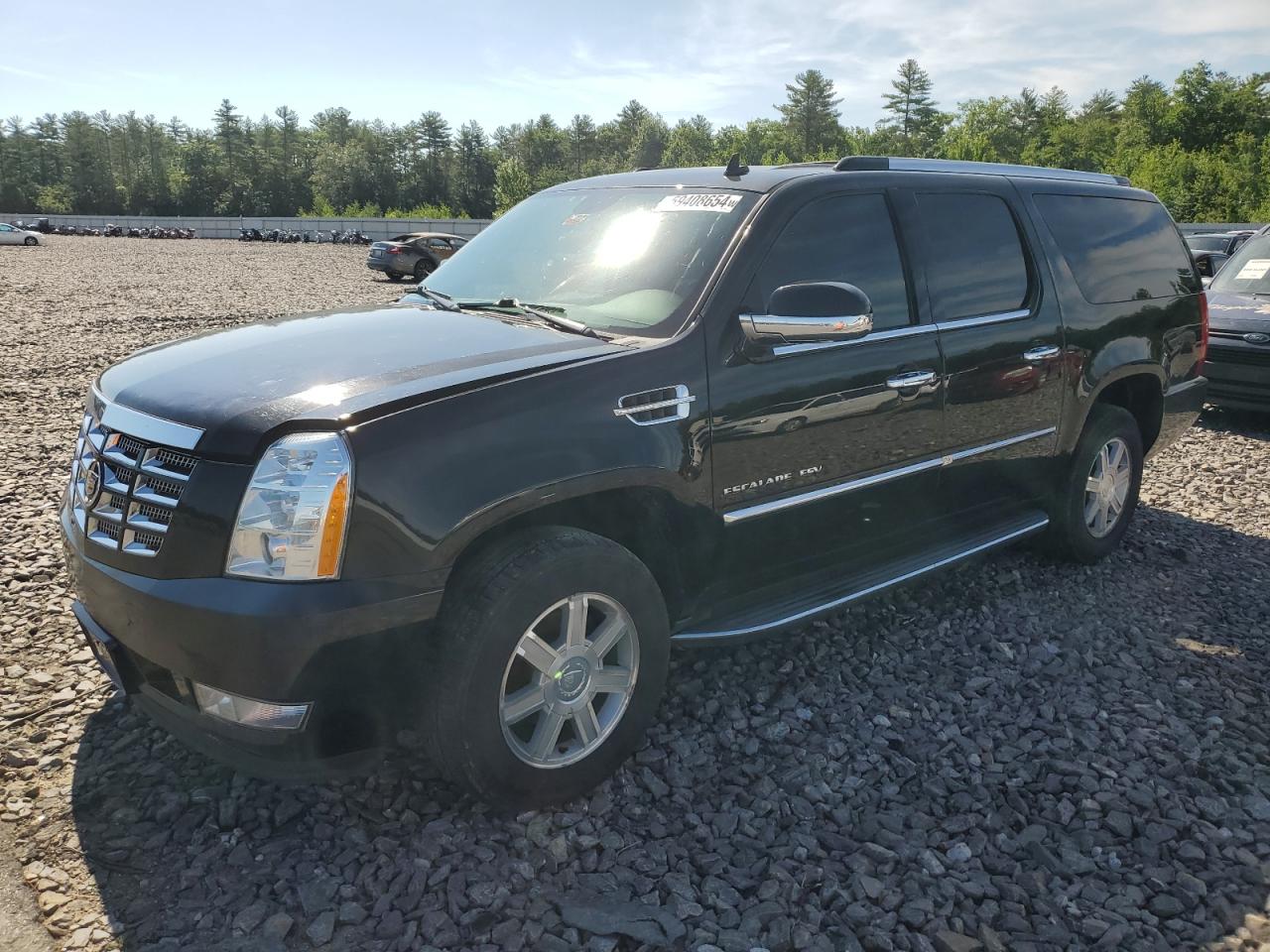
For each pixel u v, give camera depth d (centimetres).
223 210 13262
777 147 12481
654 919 244
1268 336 788
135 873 257
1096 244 470
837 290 297
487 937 237
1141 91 10550
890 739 332
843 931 242
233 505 240
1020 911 251
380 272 2931
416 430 249
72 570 282
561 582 267
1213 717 350
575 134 14350
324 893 250
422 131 12594
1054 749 329
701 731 334
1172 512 607
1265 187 6612
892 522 382
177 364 295
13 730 323
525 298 353
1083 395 452
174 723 265
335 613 235
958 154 10756
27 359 1078
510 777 270
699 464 304
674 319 310
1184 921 249
